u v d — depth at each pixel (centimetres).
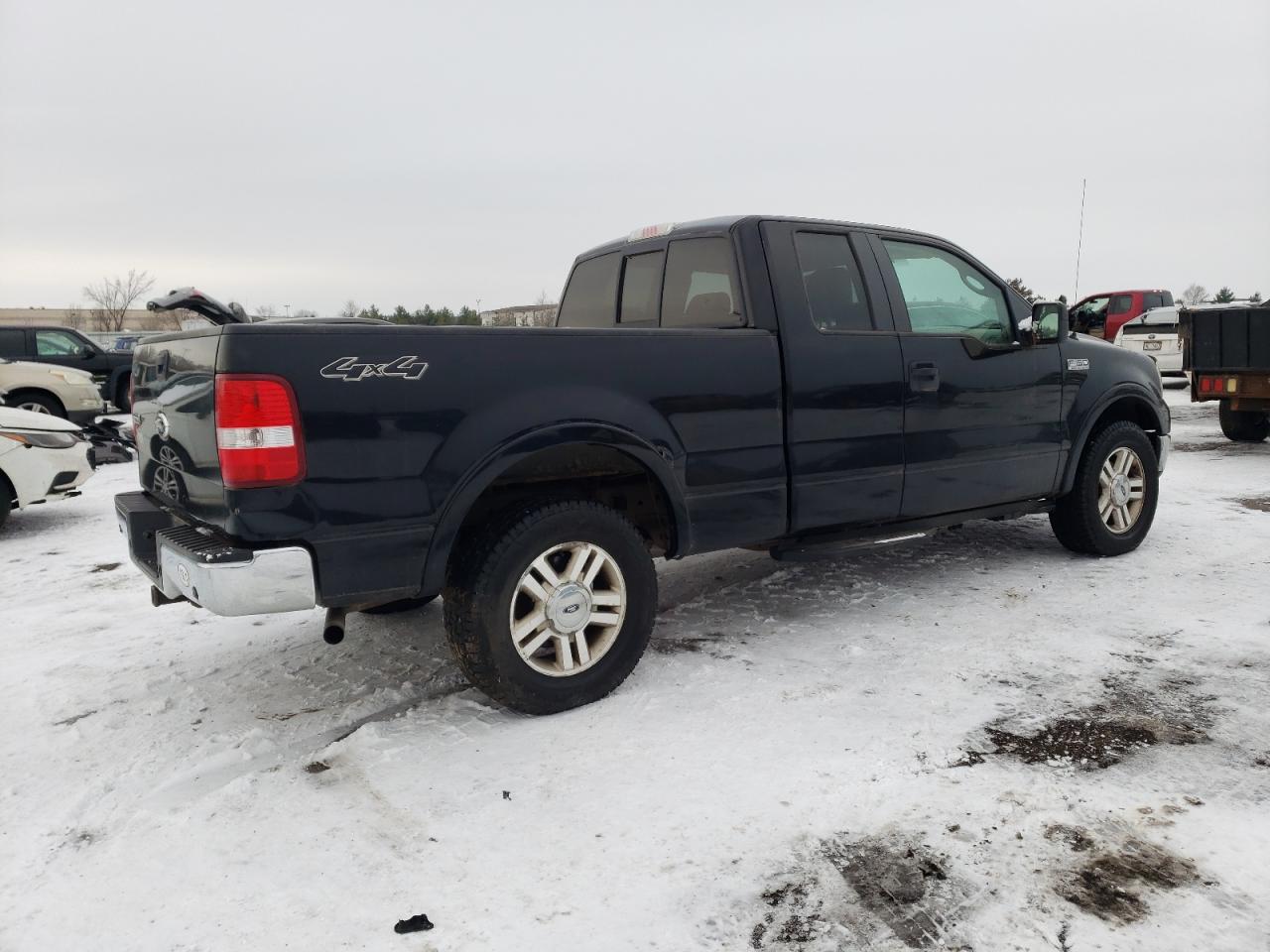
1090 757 279
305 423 272
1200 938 197
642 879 226
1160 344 1695
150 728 331
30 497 693
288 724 331
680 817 253
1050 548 546
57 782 290
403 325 290
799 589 477
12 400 1294
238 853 244
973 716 310
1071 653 368
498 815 258
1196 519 616
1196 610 417
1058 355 476
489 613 305
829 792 263
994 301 472
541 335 313
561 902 218
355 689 362
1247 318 931
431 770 287
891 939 201
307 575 275
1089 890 215
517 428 305
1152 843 232
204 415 279
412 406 288
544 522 313
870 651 378
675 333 344
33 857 247
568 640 325
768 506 373
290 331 271
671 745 297
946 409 427
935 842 237
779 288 377
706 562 547
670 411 341
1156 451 551
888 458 408
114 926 215
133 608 489
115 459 1061
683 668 364
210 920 216
